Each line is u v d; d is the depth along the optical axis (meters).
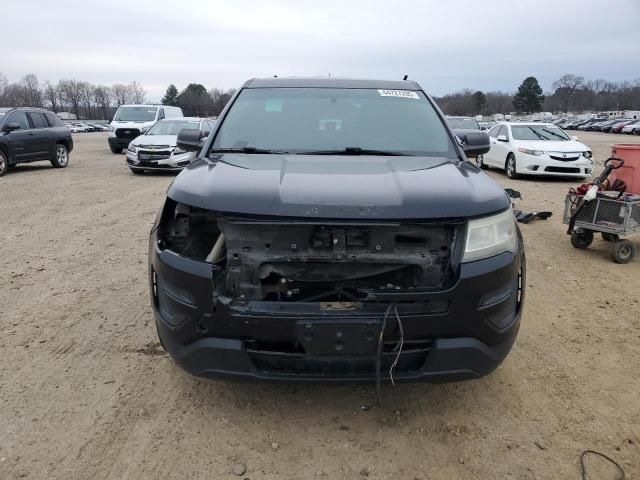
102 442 2.79
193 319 2.67
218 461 2.67
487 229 2.71
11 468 2.58
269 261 2.63
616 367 3.63
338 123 3.93
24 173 14.78
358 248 2.63
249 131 3.85
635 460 2.69
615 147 6.46
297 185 2.80
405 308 2.60
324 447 2.78
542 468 2.63
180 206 2.82
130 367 3.55
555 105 135.75
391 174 3.06
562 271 5.80
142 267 5.69
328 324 2.50
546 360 3.71
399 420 3.02
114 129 21.47
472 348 2.67
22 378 3.39
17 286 5.07
